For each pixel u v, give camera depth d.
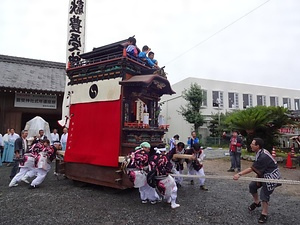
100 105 6.55
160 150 5.30
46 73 16.58
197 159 6.50
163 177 4.82
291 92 32.56
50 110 14.28
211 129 26.45
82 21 11.52
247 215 4.54
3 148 11.15
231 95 28.75
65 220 4.18
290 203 5.40
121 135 6.03
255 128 12.75
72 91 7.41
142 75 6.49
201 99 24.22
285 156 12.60
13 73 15.26
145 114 6.45
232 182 7.71
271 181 4.00
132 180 4.99
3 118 13.23
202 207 4.99
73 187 6.77
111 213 4.57
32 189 6.47
